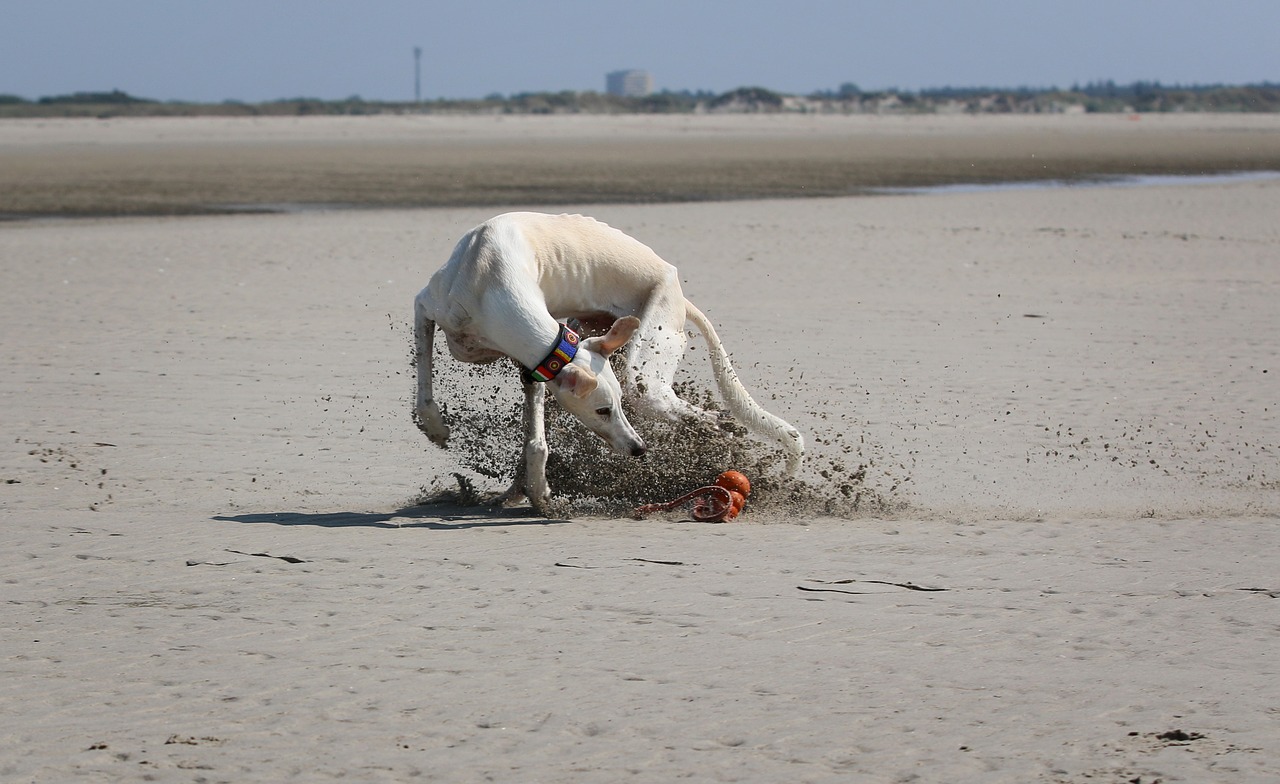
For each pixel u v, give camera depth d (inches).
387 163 2174.0
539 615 262.8
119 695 221.1
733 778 191.2
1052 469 406.0
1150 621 262.1
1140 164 2220.7
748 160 2314.2
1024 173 1963.6
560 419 376.8
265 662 236.1
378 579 287.1
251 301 710.5
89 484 379.2
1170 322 662.5
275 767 194.7
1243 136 3678.6
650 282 362.3
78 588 279.4
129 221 1163.9
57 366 544.4
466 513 358.9
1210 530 336.5
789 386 516.7
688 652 242.4
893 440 439.8
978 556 309.7
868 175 1898.4
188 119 4813.0
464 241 348.2
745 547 317.4
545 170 1984.5
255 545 314.2
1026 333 629.9
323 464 409.7
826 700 219.9
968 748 201.2
